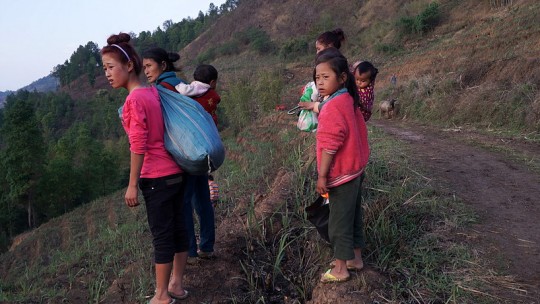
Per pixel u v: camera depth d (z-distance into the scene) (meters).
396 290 3.28
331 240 3.31
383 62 35.12
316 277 3.68
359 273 3.43
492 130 11.19
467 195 5.19
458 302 3.15
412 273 3.50
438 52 23.88
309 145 7.29
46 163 36.16
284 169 6.57
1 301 4.66
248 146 12.64
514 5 27.73
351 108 3.15
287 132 11.20
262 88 22.64
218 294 3.72
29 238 20.72
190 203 3.89
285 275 3.95
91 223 18.61
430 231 4.16
